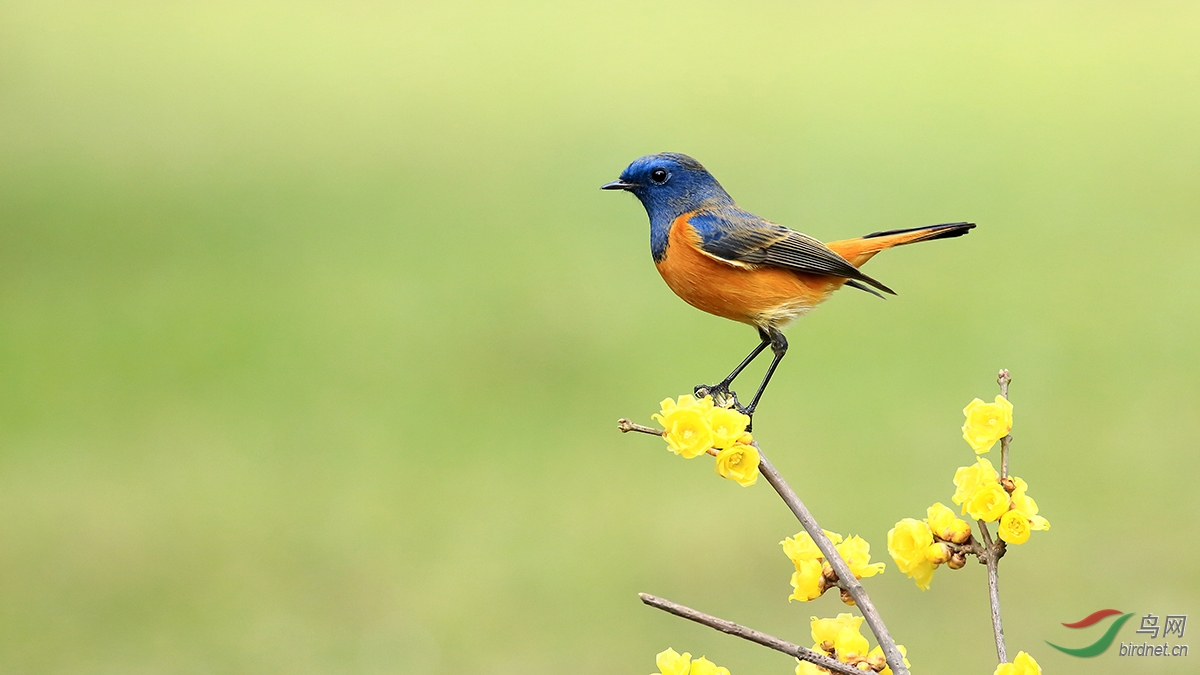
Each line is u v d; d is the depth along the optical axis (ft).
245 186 78.69
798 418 38.75
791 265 20.86
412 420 40.55
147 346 48.93
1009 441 10.98
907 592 29.37
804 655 9.91
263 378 44.98
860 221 60.59
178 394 43.83
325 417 41.24
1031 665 10.00
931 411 39.04
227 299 54.90
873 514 32.04
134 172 82.53
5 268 59.98
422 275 58.18
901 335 46.98
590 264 59.47
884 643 10.19
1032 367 42.78
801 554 11.34
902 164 75.92
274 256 62.28
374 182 79.30
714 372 43.83
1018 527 10.71
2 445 39.11
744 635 10.00
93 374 45.85
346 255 62.08
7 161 85.05
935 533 11.03
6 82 112.88
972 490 10.87
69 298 55.36
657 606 9.94
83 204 73.77
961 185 70.44
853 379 42.32
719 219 21.08
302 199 75.20
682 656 10.53
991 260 56.80
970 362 43.65
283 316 52.42
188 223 69.21
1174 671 25.45
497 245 63.36
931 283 53.88
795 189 68.80
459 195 75.00
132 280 57.93
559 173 79.71
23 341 49.44
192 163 85.15
